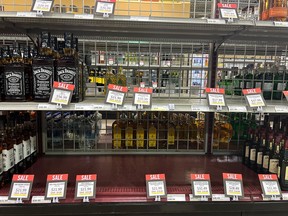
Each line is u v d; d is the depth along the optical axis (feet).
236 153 6.32
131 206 4.20
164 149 6.26
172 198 4.24
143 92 4.12
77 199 4.10
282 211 4.59
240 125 6.37
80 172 5.05
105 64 6.04
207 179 4.41
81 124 6.17
